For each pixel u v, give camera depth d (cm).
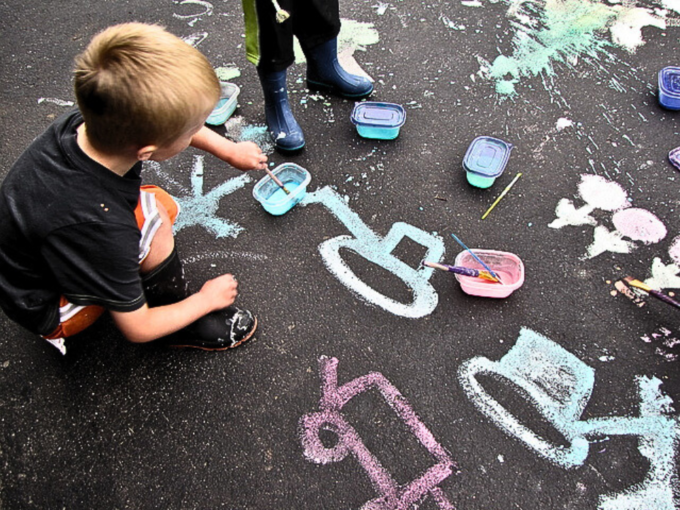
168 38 104
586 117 218
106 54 99
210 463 140
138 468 140
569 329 161
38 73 247
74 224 104
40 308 121
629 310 165
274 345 160
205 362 157
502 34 256
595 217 187
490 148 197
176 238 185
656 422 144
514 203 192
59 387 154
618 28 257
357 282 173
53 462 141
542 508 132
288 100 217
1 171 208
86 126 103
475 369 154
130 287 116
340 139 214
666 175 198
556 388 151
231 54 252
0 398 152
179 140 113
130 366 157
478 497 134
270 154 211
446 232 185
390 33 258
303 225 188
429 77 237
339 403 149
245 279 175
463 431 144
